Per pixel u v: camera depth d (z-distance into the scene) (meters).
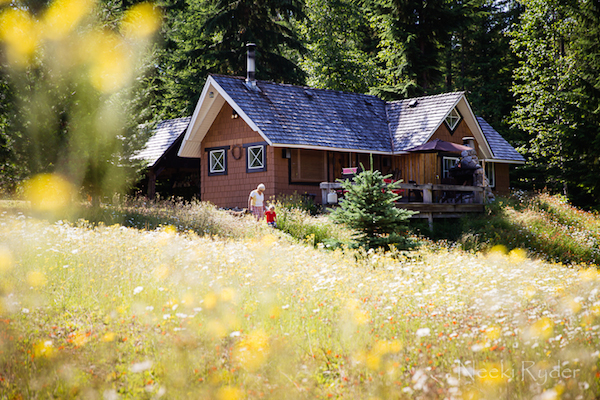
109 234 10.47
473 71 42.69
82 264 8.06
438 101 25.47
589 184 27.53
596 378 4.54
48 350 4.79
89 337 5.29
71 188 15.86
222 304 6.36
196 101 33.06
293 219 16.64
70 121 15.87
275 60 33.81
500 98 39.44
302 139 21.45
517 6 40.62
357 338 5.45
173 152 27.39
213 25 31.36
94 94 16.47
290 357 5.00
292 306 6.71
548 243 18.97
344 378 4.65
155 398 4.22
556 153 30.00
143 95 17.97
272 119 21.59
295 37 36.00
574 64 27.97
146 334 5.45
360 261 10.86
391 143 24.58
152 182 26.88
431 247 15.23
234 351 4.91
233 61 32.84
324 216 16.84
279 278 7.89
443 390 4.30
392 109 26.80
